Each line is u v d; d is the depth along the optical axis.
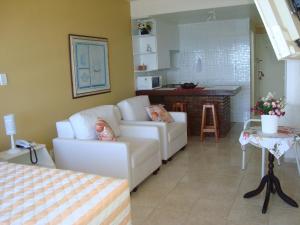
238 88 6.07
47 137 3.96
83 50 4.58
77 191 1.53
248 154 4.58
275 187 3.07
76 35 4.42
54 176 1.78
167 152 4.28
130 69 6.03
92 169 3.46
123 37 5.74
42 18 3.83
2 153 3.05
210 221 2.71
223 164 4.20
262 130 3.02
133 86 6.16
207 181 3.62
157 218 2.80
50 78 3.98
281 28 1.05
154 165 3.86
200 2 5.39
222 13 5.93
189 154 4.73
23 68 3.58
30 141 3.52
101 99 5.08
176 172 3.96
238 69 7.06
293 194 3.18
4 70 3.35
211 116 5.73
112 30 5.37
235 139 5.52
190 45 7.40
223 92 5.52
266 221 2.68
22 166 2.01
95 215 1.33
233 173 3.84
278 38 1.05
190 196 3.23
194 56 7.41
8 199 1.47
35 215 1.30
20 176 1.80
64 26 4.20
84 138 3.53
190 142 5.44
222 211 2.89
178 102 5.93
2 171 1.91
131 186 3.31
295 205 2.91
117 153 3.27
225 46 7.09
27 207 1.38
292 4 1.13
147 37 6.22
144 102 4.88
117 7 5.51
